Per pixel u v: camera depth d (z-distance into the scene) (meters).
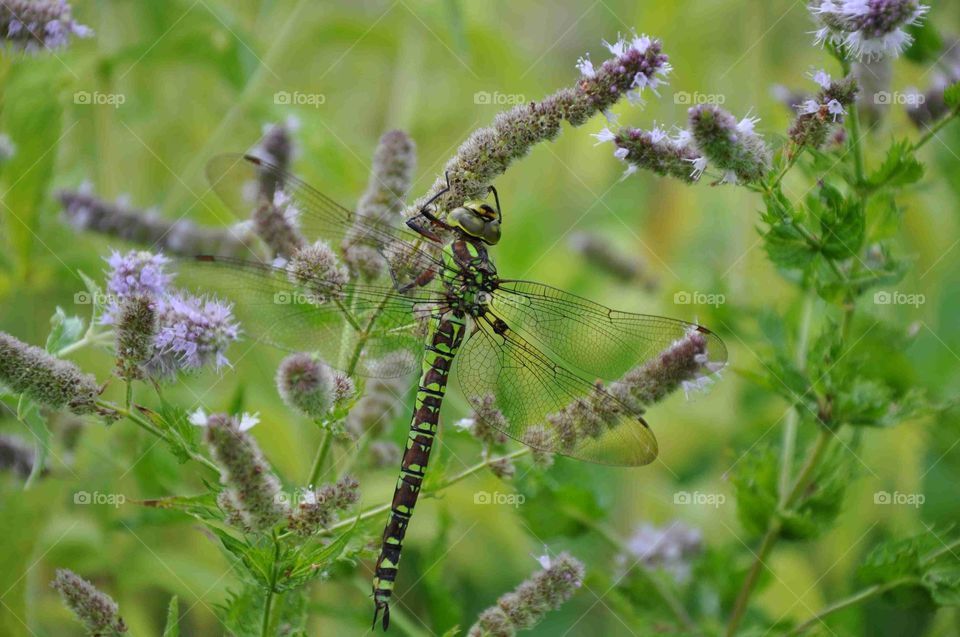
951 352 0.97
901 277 0.92
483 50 1.03
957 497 0.98
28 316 0.97
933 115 0.95
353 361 0.90
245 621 0.90
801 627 0.93
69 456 0.95
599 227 1.05
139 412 0.89
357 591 0.97
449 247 0.93
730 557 0.97
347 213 0.91
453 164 0.91
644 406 0.91
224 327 0.89
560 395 0.92
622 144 0.90
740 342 0.98
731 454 0.96
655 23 1.03
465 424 0.92
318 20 1.03
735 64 1.03
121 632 0.89
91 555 0.96
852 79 0.90
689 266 1.03
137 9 1.00
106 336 0.90
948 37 0.96
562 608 0.98
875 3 0.90
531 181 1.04
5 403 0.91
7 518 0.94
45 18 0.93
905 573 0.93
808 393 0.93
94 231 0.96
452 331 0.92
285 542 0.88
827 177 0.93
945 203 0.98
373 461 0.94
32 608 0.95
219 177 0.91
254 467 0.87
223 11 0.99
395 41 1.03
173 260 0.90
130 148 1.01
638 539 0.97
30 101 0.95
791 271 0.94
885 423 0.93
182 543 0.98
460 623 0.94
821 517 0.94
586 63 0.90
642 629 0.95
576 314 0.93
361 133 1.05
